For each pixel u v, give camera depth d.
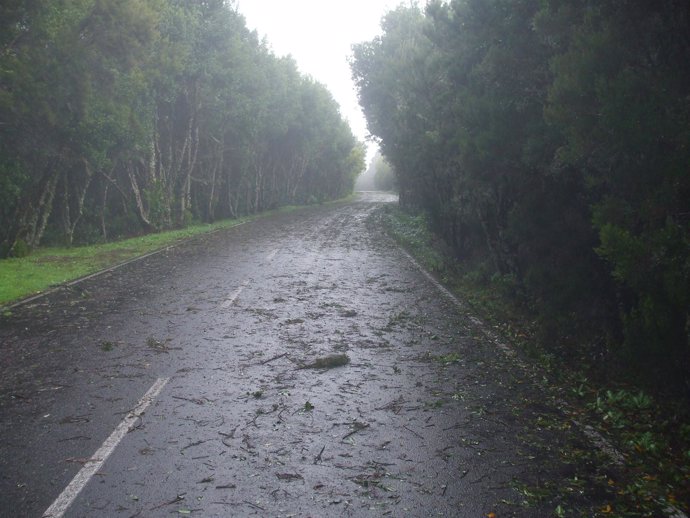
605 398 5.98
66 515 3.67
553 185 8.09
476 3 9.92
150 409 5.42
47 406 5.48
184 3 27.14
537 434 5.07
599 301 7.41
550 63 6.61
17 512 3.69
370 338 8.19
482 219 11.80
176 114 30.17
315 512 3.76
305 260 16.58
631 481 4.27
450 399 5.88
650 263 5.05
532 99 8.63
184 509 3.76
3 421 5.13
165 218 28.64
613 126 5.20
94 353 7.23
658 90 5.19
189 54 26.00
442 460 4.53
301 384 6.21
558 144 7.37
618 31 5.64
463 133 10.01
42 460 4.39
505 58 8.93
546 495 4.03
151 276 13.45
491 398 5.94
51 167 18.97
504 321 9.43
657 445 4.82
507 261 10.96
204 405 5.54
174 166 30.61
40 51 16.30
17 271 13.92
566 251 7.60
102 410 5.39
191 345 7.62
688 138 4.94
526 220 8.10
